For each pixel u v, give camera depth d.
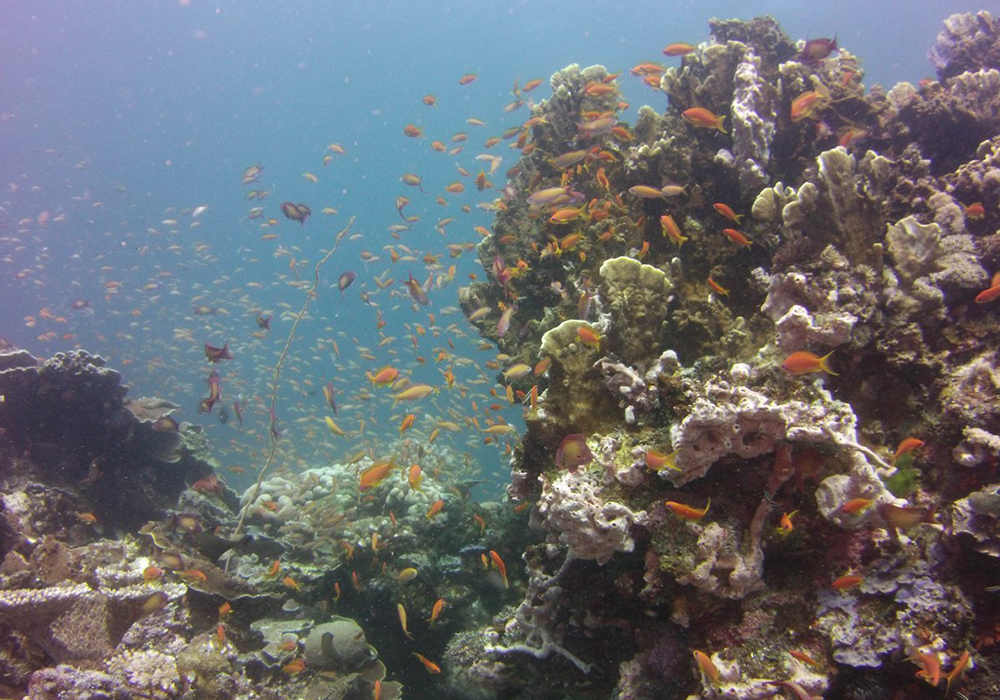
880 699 0.87
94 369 1.73
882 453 1.03
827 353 1.03
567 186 1.65
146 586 1.22
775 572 0.96
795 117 1.31
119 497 1.75
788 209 1.15
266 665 1.34
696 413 0.91
